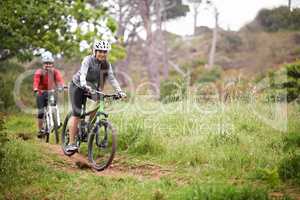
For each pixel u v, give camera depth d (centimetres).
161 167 943
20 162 912
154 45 4447
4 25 1870
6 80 2000
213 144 1060
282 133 1112
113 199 730
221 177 860
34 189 775
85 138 971
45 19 1945
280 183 813
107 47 934
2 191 755
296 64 1805
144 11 4369
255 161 927
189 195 701
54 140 1211
